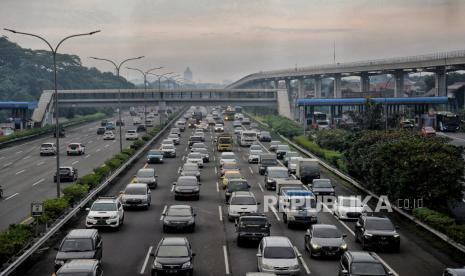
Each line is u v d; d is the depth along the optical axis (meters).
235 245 47.03
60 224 50.25
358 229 47.94
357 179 78.88
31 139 153.25
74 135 167.62
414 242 48.88
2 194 70.50
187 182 68.94
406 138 67.56
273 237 40.88
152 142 141.50
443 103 166.75
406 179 57.78
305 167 82.00
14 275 38.16
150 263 41.34
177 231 51.69
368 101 114.69
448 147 60.94
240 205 56.47
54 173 91.06
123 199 61.59
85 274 32.03
